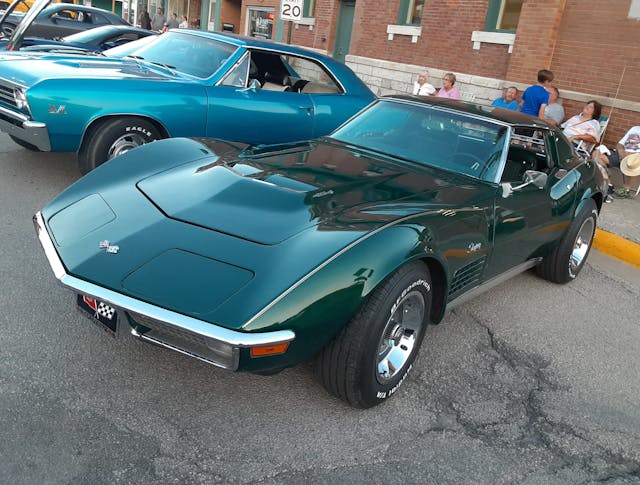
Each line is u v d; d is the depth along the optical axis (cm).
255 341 233
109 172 340
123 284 252
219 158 351
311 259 257
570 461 285
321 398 304
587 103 957
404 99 451
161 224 283
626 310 493
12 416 260
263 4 1888
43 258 419
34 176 602
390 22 1322
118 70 577
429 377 342
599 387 359
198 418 277
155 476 238
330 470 255
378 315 271
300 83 668
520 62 1041
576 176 479
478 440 290
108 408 275
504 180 423
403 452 273
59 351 312
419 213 305
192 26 2239
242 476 245
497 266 387
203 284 248
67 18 1430
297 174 336
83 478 232
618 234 660
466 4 1140
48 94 503
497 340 402
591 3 945
